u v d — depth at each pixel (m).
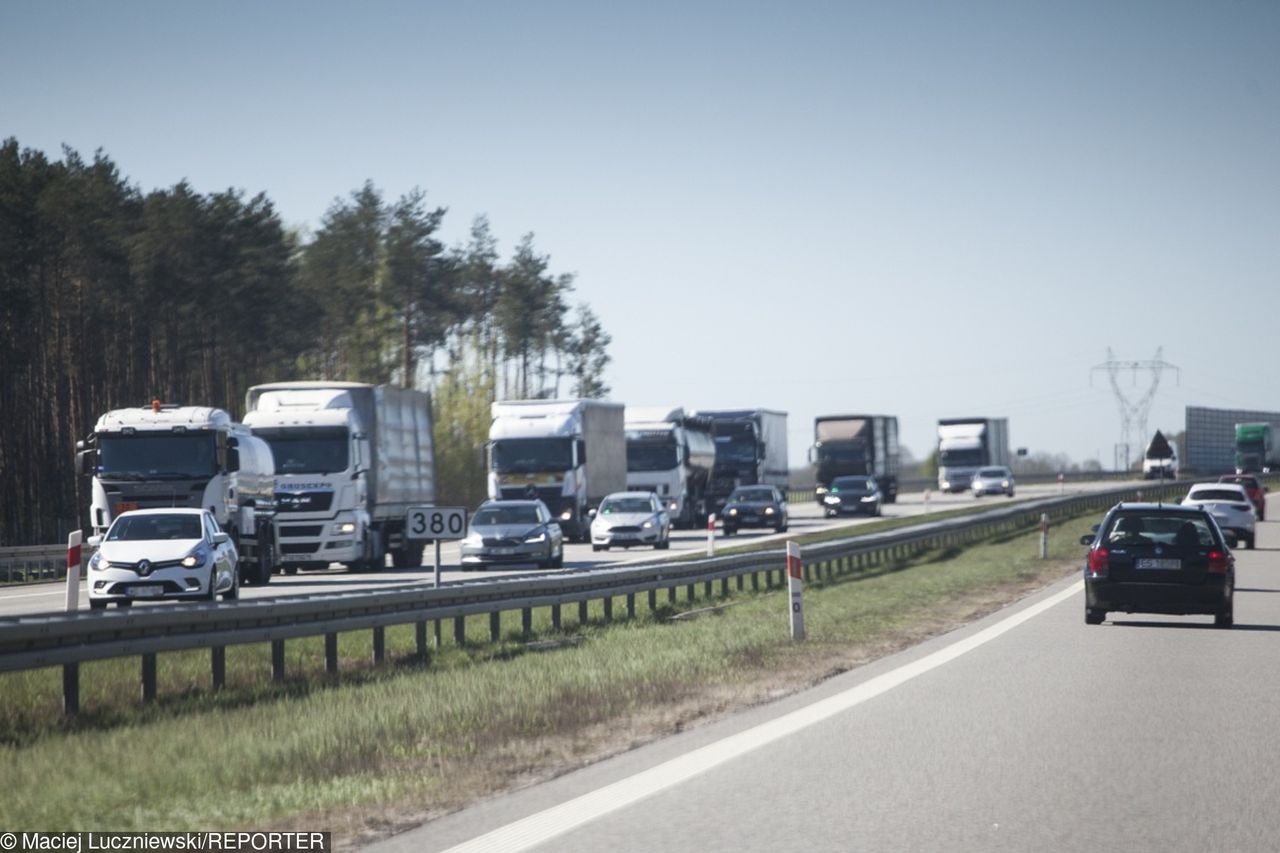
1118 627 71.88
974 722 41.56
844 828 27.94
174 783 33.06
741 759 35.66
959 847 26.39
